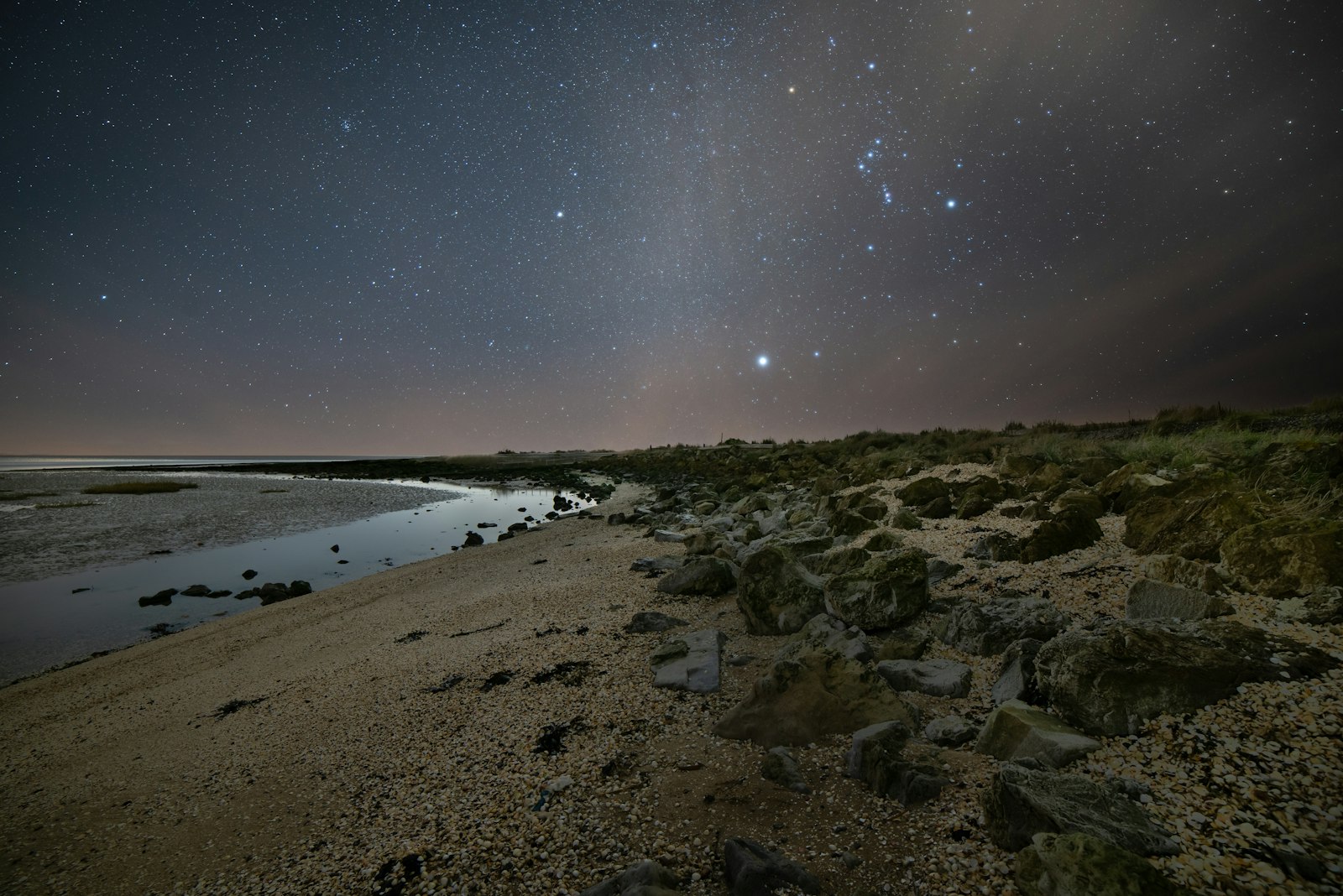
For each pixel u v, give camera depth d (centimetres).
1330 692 276
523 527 1747
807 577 586
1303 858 204
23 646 913
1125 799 246
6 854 388
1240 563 410
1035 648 391
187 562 1483
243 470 7025
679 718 417
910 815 281
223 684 662
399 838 329
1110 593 467
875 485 1224
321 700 559
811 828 285
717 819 303
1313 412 1308
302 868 321
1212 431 1109
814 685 396
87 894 335
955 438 2222
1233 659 304
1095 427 1862
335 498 2992
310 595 1086
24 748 562
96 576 1350
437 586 1002
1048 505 745
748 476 2234
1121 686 304
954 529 770
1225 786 245
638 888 238
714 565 725
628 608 702
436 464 6334
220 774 450
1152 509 558
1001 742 315
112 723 596
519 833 312
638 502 2045
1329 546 373
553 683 506
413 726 468
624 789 339
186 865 346
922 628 490
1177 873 209
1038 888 214
